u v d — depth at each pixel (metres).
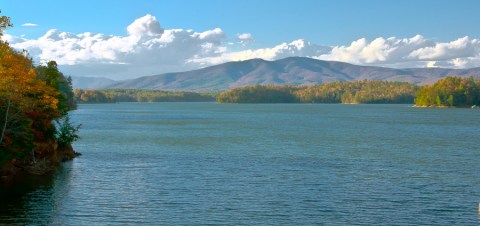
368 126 178.75
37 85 62.66
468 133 145.50
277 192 54.66
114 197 51.44
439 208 48.25
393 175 66.00
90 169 68.19
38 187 55.34
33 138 63.03
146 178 62.06
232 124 185.50
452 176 65.44
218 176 64.06
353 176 64.88
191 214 45.47
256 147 100.44
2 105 58.75
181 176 63.81
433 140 120.94
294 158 82.75
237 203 49.56
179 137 122.94
